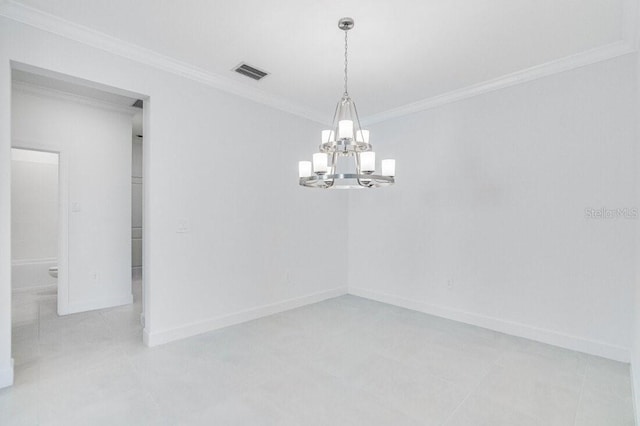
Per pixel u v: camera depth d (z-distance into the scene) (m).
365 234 4.64
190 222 3.17
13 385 2.25
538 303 3.09
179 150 3.09
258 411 2.00
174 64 3.00
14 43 2.24
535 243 3.11
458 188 3.66
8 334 2.24
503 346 2.97
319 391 2.23
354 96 3.81
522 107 3.20
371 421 1.91
